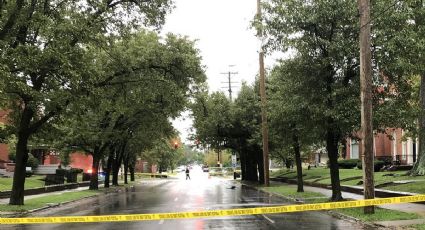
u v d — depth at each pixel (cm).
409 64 1847
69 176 4659
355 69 2056
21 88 1814
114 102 2880
